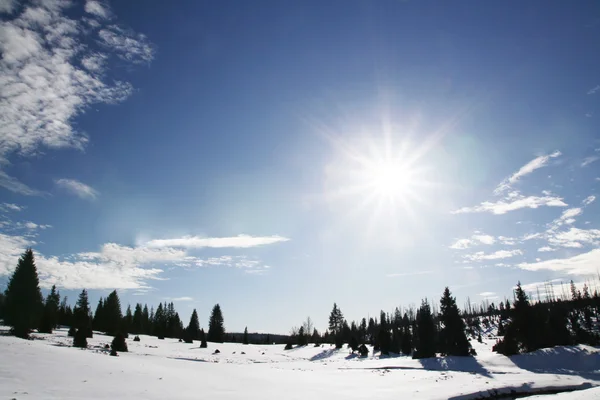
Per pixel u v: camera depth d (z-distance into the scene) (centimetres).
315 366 5162
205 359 5341
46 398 1852
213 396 2350
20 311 5372
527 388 3244
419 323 6297
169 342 8369
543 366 4428
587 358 4403
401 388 3041
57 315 9438
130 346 6303
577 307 10306
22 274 5516
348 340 10962
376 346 7762
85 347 4734
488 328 12406
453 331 5788
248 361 5766
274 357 6881
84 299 10131
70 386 2156
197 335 11350
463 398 2825
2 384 2003
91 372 2572
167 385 2548
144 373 2852
